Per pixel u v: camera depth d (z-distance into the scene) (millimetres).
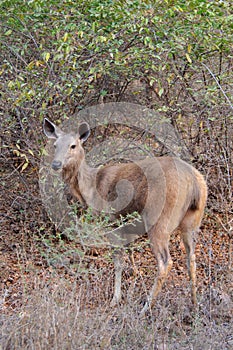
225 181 7430
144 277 6598
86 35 6828
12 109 6965
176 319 5293
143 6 6824
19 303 5523
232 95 7660
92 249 6879
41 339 4609
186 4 6914
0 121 7113
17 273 6566
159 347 4902
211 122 7820
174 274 6727
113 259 6301
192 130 8000
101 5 6699
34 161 7242
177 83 7664
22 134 7324
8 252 7129
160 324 5352
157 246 6027
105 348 4703
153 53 7137
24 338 4727
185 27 7133
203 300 5852
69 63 6926
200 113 7613
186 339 5117
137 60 7238
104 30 7102
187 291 6094
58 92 7113
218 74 7629
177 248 7543
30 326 4773
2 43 7477
